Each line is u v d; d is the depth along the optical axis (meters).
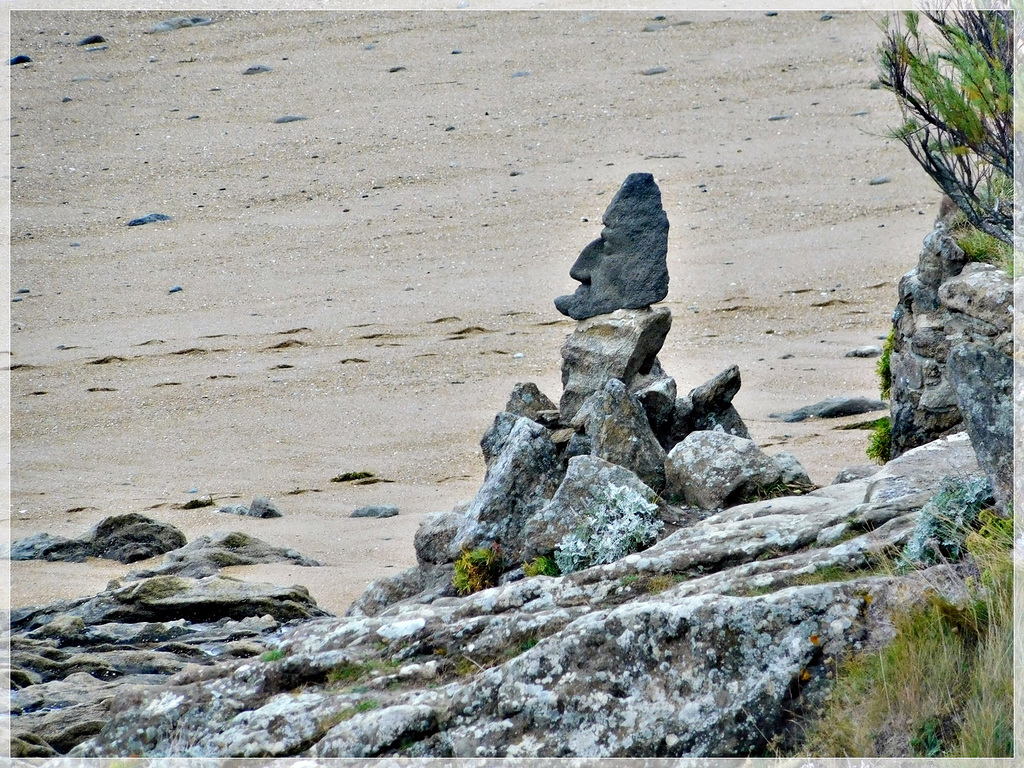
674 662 23.95
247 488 80.19
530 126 177.00
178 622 42.41
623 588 28.34
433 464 83.62
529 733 23.69
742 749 22.72
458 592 36.00
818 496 33.19
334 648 27.94
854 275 125.56
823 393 91.12
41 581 53.56
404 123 180.25
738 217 144.88
